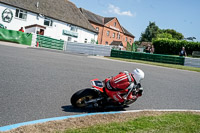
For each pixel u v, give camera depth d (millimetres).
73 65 10773
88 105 4898
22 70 7625
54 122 3631
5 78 6207
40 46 25156
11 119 3688
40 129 3268
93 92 4539
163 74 11609
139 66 14586
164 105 5809
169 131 3688
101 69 10789
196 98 7012
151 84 8375
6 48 14062
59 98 5211
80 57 16391
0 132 3068
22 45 21188
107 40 54188
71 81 7105
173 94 7160
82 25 39344
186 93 7539
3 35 21625
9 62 8750
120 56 23719
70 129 3342
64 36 35406
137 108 5309
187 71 14359
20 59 9992
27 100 4723
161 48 34875
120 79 4461
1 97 4652
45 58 11938
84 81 7383
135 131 3533
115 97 4508
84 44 25406
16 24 27766
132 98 4785
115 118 4195
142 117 4379
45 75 7398
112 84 4469
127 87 4508
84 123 3725
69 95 5562
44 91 5559
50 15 32219
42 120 3730
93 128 3467
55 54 15680
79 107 4656
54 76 7457
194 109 5797
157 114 4754
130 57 23062
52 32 32906
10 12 26750
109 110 4926
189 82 9812
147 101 5988
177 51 33562
